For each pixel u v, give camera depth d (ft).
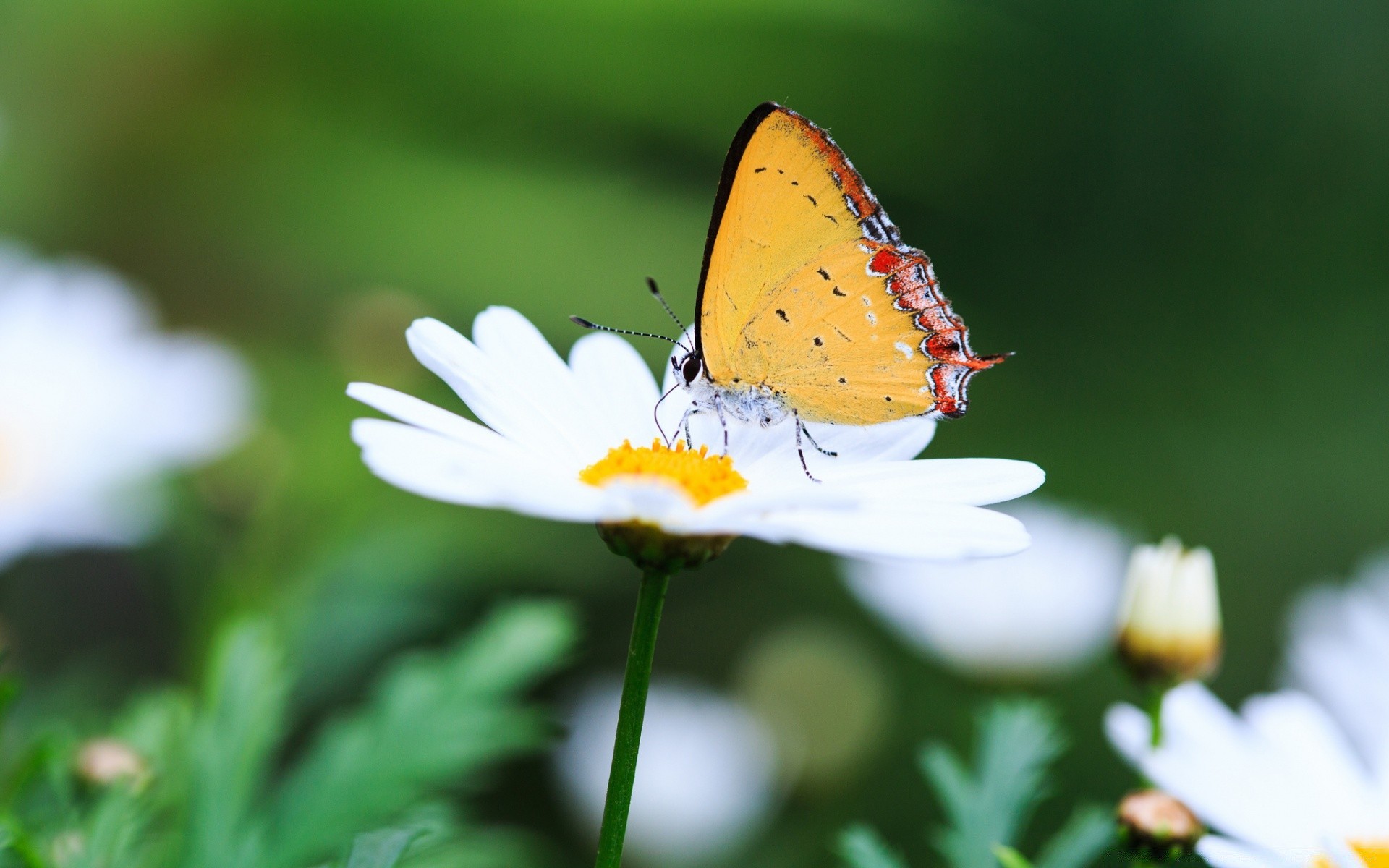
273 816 0.85
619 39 1.39
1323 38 1.87
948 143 1.80
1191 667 0.83
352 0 1.29
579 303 1.30
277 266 1.28
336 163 1.31
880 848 0.82
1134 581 0.84
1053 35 1.86
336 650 1.03
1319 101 1.86
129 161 1.25
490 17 1.34
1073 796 1.27
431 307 1.31
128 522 1.00
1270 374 1.78
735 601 1.50
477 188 1.32
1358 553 1.64
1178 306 1.83
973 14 1.67
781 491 0.81
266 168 1.29
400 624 1.04
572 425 0.82
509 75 1.40
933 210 1.85
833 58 1.57
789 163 0.85
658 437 0.84
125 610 1.11
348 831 0.85
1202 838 0.79
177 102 1.26
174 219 1.27
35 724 0.93
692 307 1.36
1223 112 1.86
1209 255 1.85
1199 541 1.65
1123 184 1.86
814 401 0.86
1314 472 1.69
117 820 0.81
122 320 1.04
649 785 1.04
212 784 0.84
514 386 0.82
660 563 0.77
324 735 0.87
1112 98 1.86
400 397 0.79
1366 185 1.84
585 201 1.38
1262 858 0.79
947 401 0.86
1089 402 1.77
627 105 1.44
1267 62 1.86
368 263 1.29
